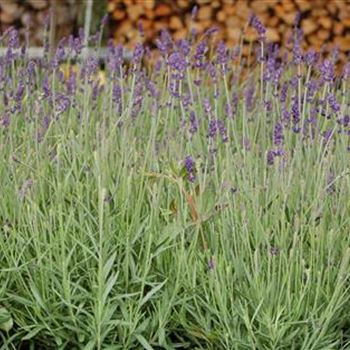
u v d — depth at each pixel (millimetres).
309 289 4582
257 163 5258
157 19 10570
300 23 10375
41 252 4867
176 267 4734
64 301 4531
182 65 5617
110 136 5246
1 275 4781
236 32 10336
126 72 7492
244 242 4715
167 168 5227
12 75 6473
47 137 5426
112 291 4742
